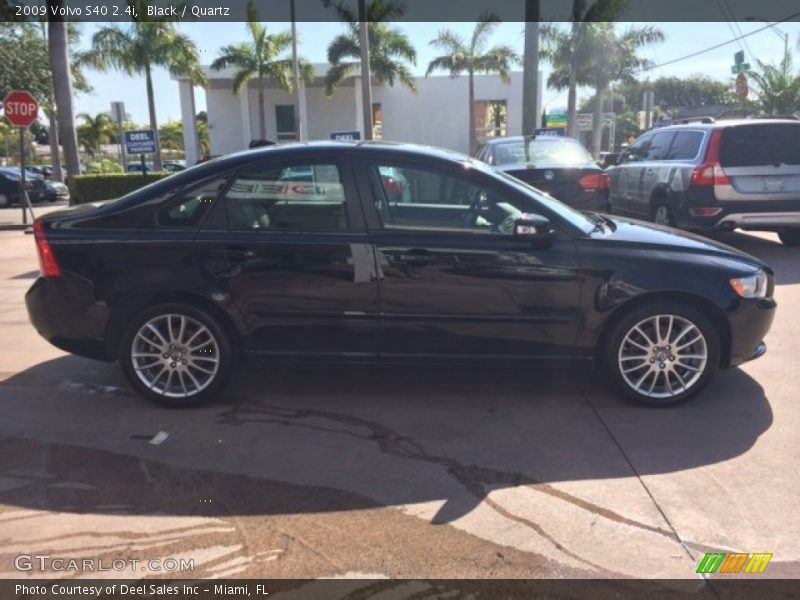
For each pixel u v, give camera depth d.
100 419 4.41
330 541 3.07
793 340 5.86
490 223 4.39
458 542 3.06
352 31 29.94
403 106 35.66
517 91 35.44
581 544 3.04
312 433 4.19
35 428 4.28
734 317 4.39
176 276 4.34
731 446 3.96
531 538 3.09
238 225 4.39
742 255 4.61
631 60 29.34
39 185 26.75
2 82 20.31
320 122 37.00
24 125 15.28
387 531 3.15
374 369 5.14
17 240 13.38
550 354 4.46
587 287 4.32
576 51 27.94
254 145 5.11
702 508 3.32
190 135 35.12
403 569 2.88
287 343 4.47
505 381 5.01
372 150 4.43
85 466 3.78
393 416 4.43
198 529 3.17
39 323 4.52
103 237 4.38
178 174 4.52
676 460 3.80
